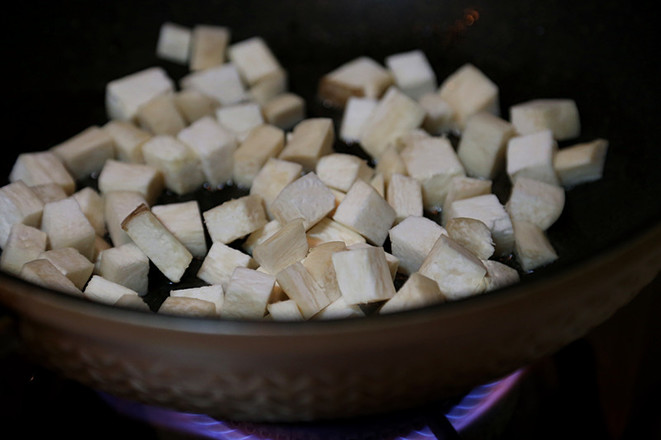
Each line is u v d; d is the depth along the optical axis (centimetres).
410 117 43
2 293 32
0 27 44
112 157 43
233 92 45
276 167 40
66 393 38
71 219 38
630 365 40
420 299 34
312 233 39
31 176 41
